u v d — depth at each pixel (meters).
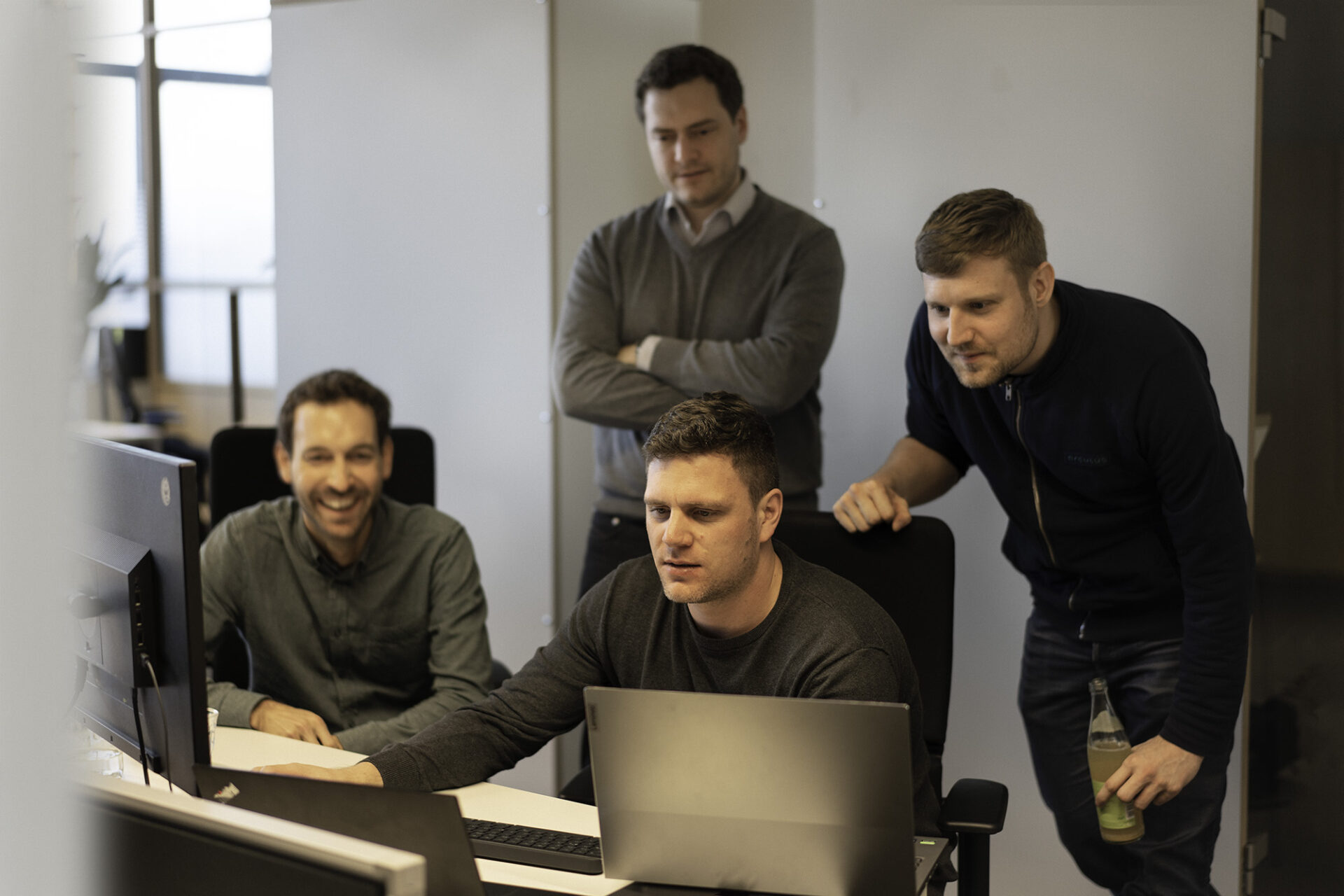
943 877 1.51
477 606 2.29
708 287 2.65
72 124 0.72
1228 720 1.95
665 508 1.50
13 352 0.71
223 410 5.36
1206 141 2.44
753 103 3.05
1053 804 2.40
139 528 1.42
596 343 2.68
